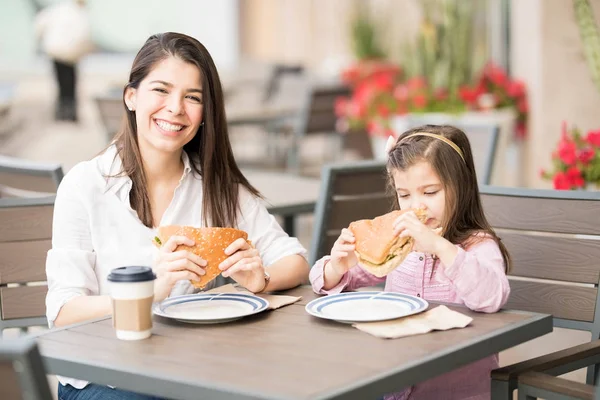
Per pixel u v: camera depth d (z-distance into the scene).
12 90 12.93
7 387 1.32
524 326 2.02
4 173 3.46
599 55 5.25
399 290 2.50
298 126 8.60
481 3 8.81
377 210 3.42
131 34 17.03
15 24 16.39
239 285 2.51
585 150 4.27
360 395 1.60
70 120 13.22
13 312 2.76
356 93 8.35
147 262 2.52
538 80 6.36
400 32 11.35
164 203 2.61
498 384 2.13
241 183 2.70
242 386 1.62
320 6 14.72
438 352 1.80
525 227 2.67
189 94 2.49
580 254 2.57
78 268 2.43
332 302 2.22
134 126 2.55
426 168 2.32
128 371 1.74
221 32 16.72
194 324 2.10
